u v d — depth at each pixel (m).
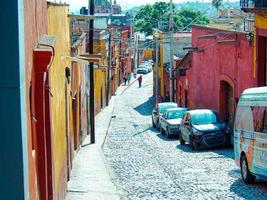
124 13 122.00
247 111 17.91
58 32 14.82
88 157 26.17
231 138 30.08
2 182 6.15
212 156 25.33
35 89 8.38
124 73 97.19
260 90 17.19
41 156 8.66
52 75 11.92
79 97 29.95
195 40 44.00
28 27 7.43
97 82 52.06
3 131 6.11
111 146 31.08
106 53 62.44
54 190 11.27
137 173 21.20
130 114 56.12
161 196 16.77
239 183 18.20
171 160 24.53
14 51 6.06
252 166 17.23
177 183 18.72
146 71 110.69
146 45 109.00
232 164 22.42
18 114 6.11
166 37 62.41
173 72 53.47
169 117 35.94
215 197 16.14
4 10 6.00
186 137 29.50
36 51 8.11
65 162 16.34
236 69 31.94
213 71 37.50
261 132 16.55
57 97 13.52
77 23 36.69
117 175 20.89
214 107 37.31
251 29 30.81
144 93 80.62
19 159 6.16
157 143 32.25
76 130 27.19
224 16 51.38
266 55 27.97
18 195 6.19
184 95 50.09
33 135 7.99
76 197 16.73
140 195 17.02
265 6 26.62
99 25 68.00
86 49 41.41
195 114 29.45
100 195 17.06
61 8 16.42
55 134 12.40
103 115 52.16
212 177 19.59
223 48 34.59
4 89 6.07
